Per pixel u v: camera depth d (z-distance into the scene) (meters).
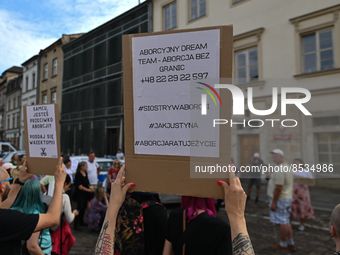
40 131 1.97
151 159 1.26
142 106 1.29
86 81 20.75
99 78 19.27
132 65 1.31
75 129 21.67
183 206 1.60
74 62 22.23
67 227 2.92
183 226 1.52
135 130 1.29
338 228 1.40
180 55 1.24
